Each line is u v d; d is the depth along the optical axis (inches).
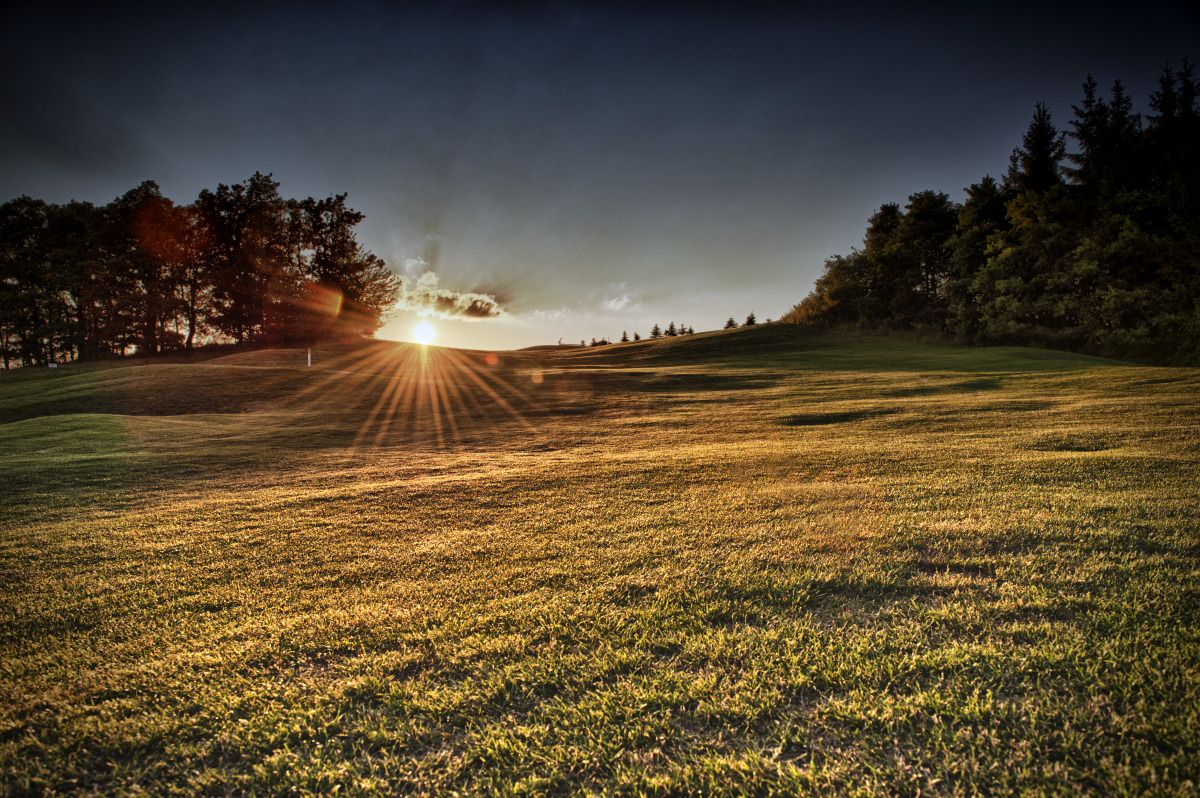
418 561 212.2
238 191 2256.4
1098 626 128.8
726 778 92.1
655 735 104.0
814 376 1125.1
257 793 95.2
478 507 300.5
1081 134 1861.5
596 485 340.5
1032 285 1626.5
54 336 2167.8
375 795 93.0
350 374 1216.8
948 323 1889.8
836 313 2383.1
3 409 915.4
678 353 2052.2
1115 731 95.7
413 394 1029.2
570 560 202.2
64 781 99.0
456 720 111.6
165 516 296.4
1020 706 103.7
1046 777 87.5
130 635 156.8
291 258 2349.9
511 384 1173.7
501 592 175.3
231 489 380.5
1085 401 575.5
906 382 912.9
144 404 923.4
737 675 120.8
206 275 2183.8
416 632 148.9
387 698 119.3
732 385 1096.2
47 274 2054.6
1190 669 108.9
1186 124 1649.9
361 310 2426.2
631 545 216.1
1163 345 1393.9
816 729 103.2
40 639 155.6
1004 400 634.8
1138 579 150.6
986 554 179.3
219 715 116.3
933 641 128.7
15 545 247.0
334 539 248.4
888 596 154.9
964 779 88.6
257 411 889.5
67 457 499.8
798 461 375.6
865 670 118.0
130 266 2130.9
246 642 148.6
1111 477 265.7
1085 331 1547.7
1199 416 439.2
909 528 210.1
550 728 107.7
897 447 406.0
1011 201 1897.1
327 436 645.9
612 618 150.5
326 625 156.6
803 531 218.7
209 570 210.5
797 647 129.9
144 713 118.0
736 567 181.9
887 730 101.1
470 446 585.3
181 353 2220.7
